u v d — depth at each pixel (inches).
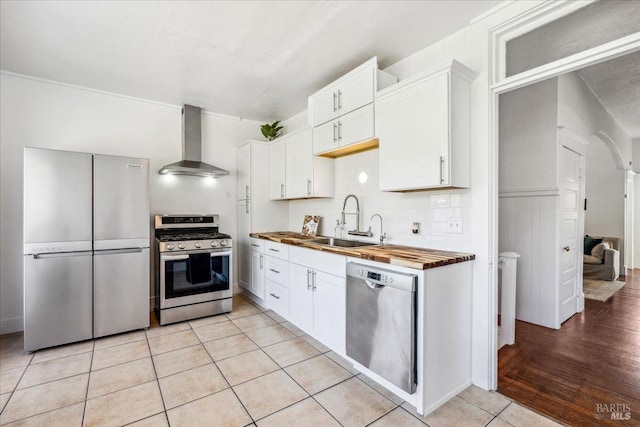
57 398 74.2
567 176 126.5
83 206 105.1
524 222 126.3
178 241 123.3
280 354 96.7
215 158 159.9
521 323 125.2
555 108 117.3
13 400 73.3
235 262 166.4
